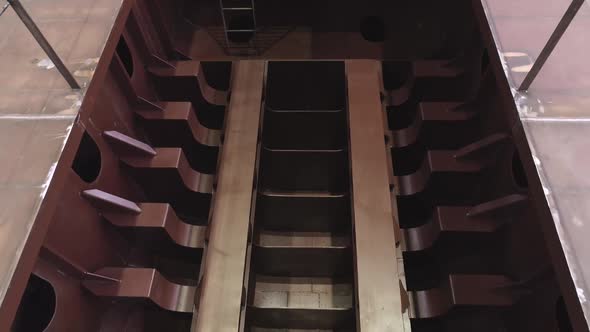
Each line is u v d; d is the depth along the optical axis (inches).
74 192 117.1
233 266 130.6
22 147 97.7
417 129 158.7
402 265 132.9
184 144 163.2
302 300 155.4
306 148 185.6
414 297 133.2
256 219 158.1
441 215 132.3
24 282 84.4
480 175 142.5
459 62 167.6
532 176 94.5
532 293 116.4
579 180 91.2
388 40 200.8
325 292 156.8
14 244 84.8
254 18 194.9
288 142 183.9
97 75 111.6
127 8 130.0
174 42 190.1
